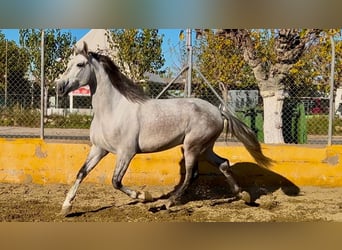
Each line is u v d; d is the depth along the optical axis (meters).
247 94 11.25
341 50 8.64
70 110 11.48
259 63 8.74
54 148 6.26
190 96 6.47
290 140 9.83
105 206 5.22
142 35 12.14
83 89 12.42
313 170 6.33
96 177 6.26
